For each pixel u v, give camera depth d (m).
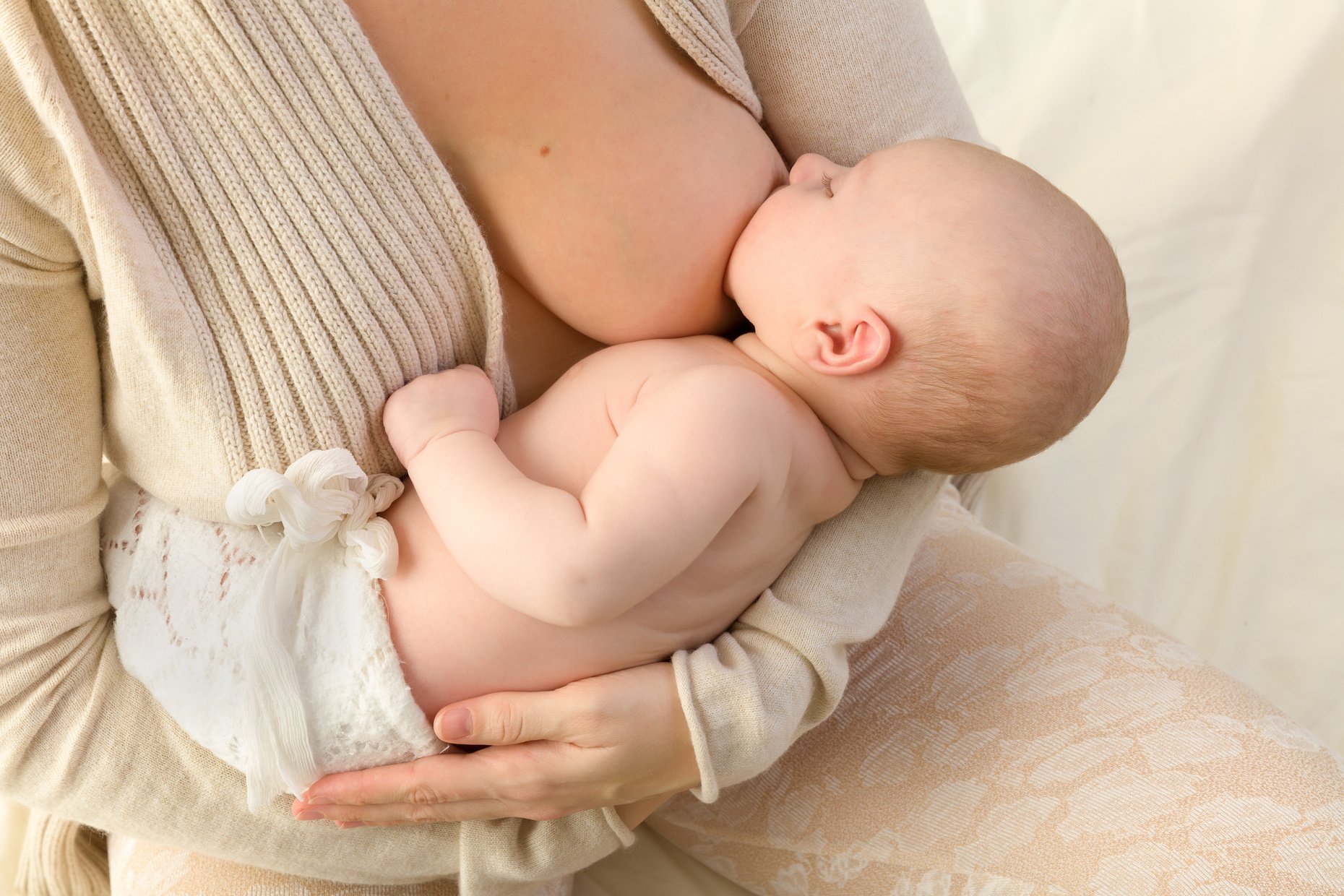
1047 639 0.95
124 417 0.74
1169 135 1.45
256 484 0.68
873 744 0.95
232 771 0.79
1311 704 1.35
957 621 0.99
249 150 0.66
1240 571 1.40
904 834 0.91
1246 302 1.42
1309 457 1.38
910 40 0.92
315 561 0.75
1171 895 0.78
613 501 0.69
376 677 0.72
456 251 0.73
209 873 0.88
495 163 0.75
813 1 0.87
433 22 0.70
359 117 0.67
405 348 0.73
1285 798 0.79
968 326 0.73
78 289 0.70
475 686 0.75
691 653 0.80
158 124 0.64
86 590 0.78
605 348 0.88
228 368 0.69
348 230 0.69
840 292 0.76
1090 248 0.76
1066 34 1.51
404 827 0.83
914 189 0.76
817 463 0.79
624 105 0.76
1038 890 0.84
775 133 0.93
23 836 1.12
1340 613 1.35
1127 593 1.43
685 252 0.79
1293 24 1.39
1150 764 0.84
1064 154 1.51
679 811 1.05
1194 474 1.44
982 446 0.78
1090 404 0.79
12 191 0.63
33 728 0.75
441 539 0.75
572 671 0.76
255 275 0.68
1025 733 0.89
